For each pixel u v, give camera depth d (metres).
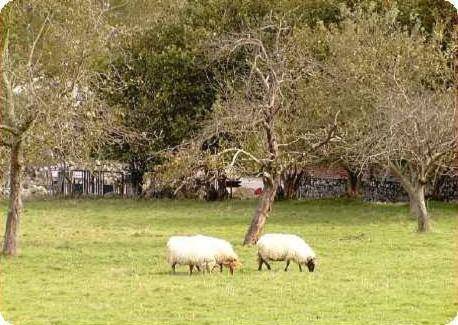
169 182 41.06
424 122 43.44
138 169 69.88
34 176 72.31
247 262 34.69
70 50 35.41
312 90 47.69
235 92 48.97
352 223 49.69
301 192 70.31
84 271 32.72
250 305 26.31
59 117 35.16
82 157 40.47
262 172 40.25
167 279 30.45
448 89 46.72
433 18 59.16
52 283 30.05
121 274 31.83
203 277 30.78
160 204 63.91
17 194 36.44
